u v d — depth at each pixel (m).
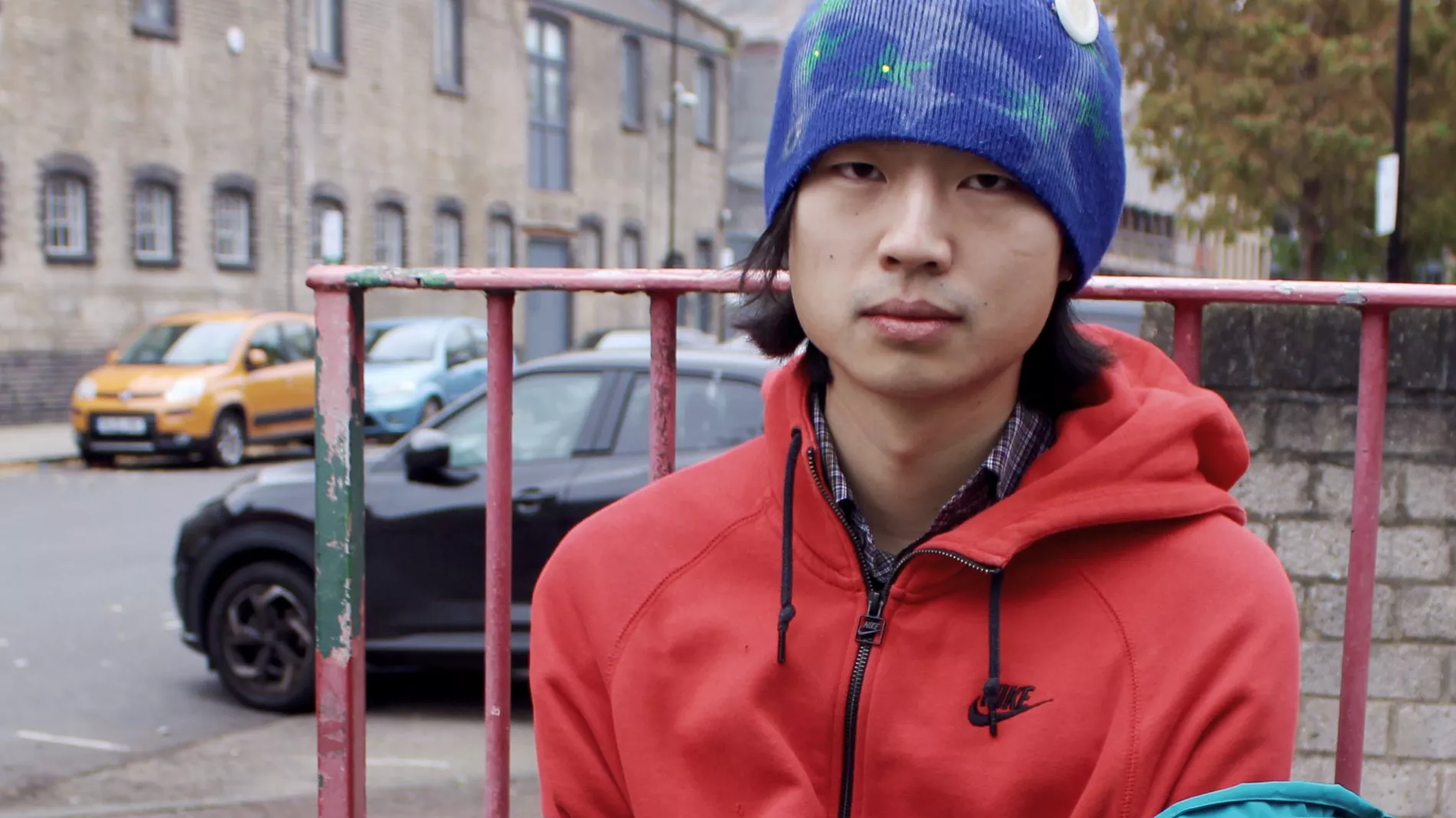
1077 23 1.12
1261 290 1.52
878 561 1.24
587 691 1.31
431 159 24.16
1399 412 3.12
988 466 1.20
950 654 1.18
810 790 1.18
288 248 21.05
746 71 39.53
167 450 13.02
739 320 1.40
